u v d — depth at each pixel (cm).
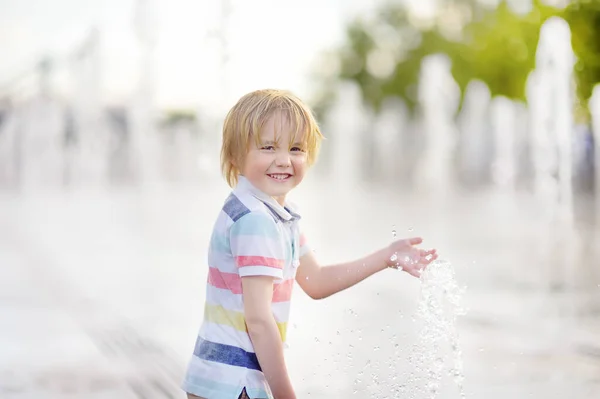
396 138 3603
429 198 2253
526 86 3566
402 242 319
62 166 2906
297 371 457
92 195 2448
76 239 1295
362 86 4766
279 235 271
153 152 2931
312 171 3469
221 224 275
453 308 341
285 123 279
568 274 855
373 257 318
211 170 2819
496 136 3334
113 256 1084
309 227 1384
